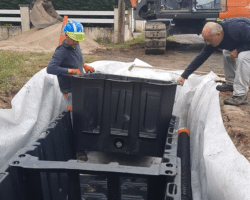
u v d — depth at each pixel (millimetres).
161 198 2227
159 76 5535
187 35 19062
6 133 3260
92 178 3102
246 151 2445
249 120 3111
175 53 11102
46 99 4344
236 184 2100
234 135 2760
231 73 4051
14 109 3584
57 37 11594
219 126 3096
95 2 15578
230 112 3375
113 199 2250
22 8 13953
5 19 14086
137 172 2125
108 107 3342
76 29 3420
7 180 2113
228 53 3914
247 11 9586
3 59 6332
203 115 3980
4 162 3119
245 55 3449
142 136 3379
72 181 2240
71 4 15500
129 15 15281
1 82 4879
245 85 3609
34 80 4188
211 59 9484
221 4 9797
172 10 10344
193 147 3871
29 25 14180
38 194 2316
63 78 3723
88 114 3400
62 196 2822
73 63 3672
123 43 14055
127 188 2990
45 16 13281
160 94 3229
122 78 3703
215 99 3867
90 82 3277
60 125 3295
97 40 14367
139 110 3299
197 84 5477
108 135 3439
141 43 13953
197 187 3221
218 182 2338
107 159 4129
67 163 2230
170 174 2092
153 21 11320
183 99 5285
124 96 3283
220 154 2590
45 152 2805
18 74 5391
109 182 2201
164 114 3311
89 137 3490
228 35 3369
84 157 4148
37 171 2217
